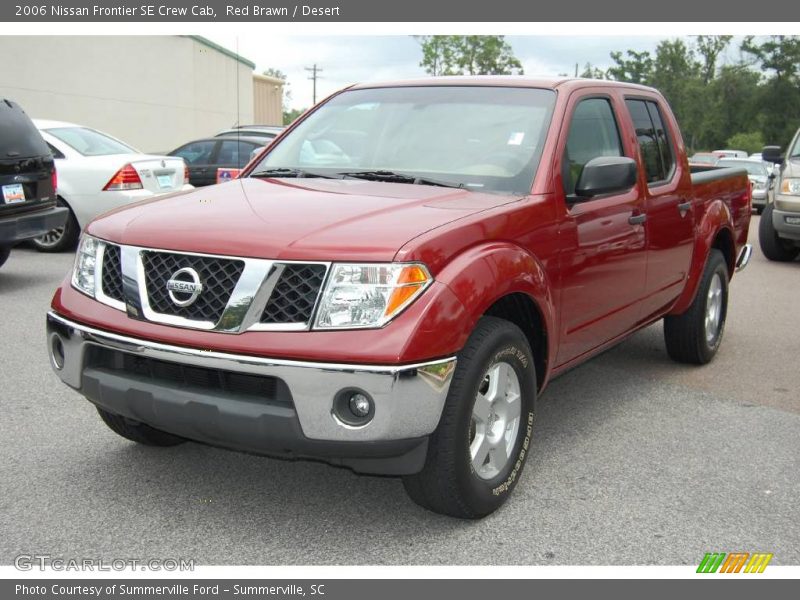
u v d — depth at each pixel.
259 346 3.02
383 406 2.97
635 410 5.16
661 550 3.38
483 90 4.55
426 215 3.41
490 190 3.95
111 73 22.22
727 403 5.34
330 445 3.03
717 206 5.98
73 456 4.18
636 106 5.21
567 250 4.02
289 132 4.89
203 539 3.40
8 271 9.38
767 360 6.45
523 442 3.73
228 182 4.34
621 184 4.01
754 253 13.57
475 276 3.26
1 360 5.79
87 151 10.81
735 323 7.85
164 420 3.23
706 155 33.97
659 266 5.14
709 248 5.79
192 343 3.12
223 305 3.12
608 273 4.47
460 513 3.46
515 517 3.64
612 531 3.53
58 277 9.07
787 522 3.66
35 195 8.29
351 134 4.59
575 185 4.18
